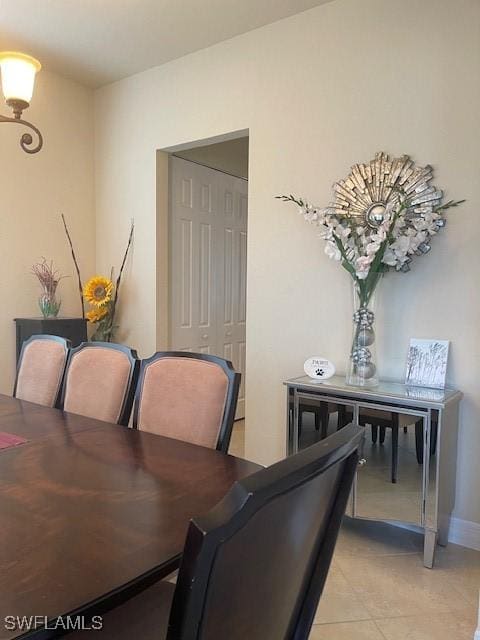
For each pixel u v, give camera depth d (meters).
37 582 0.85
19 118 2.08
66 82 3.79
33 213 3.65
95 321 3.82
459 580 2.08
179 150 3.66
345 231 2.50
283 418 3.02
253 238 3.11
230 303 4.54
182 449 1.58
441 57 2.40
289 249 2.96
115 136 3.88
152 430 1.91
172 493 1.23
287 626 0.94
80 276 3.98
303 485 0.76
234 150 4.49
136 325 3.85
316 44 2.80
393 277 2.56
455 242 2.38
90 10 2.82
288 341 2.99
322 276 2.84
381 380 2.61
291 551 0.83
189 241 4.04
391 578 2.09
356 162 2.68
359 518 2.36
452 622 1.81
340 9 2.71
